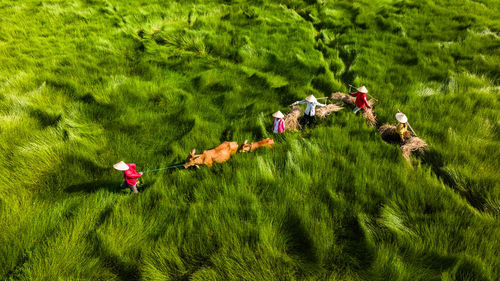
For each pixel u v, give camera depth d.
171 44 9.79
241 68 8.35
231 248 3.79
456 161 4.99
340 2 13.63
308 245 3.89
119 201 4.48
